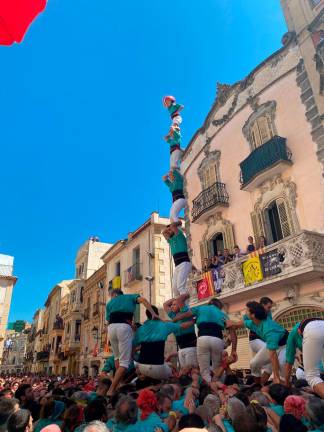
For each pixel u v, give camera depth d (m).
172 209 9.23
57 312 49.81
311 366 3.81
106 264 31.81
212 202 16.20
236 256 13.29
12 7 3.00
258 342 6.14
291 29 14.08
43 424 4.18
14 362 94.50
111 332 5.71
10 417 3.57
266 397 3.90
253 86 15.53
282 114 13.87
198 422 2.94
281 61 14.32
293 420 3.09
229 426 3.28
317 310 10.80
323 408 3.11
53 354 44.41
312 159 12.30
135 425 3.43
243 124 15.81
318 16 12.77
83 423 3.61
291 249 10.92
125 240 27.97
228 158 16.41
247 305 5.32
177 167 9.96
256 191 14.48
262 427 2.95
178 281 8.10
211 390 4.49
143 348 5.43
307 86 12.99
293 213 12.54
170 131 10.47
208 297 13.97
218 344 5.80
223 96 17.28
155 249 23.75
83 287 39.44
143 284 24.00
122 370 5.38
